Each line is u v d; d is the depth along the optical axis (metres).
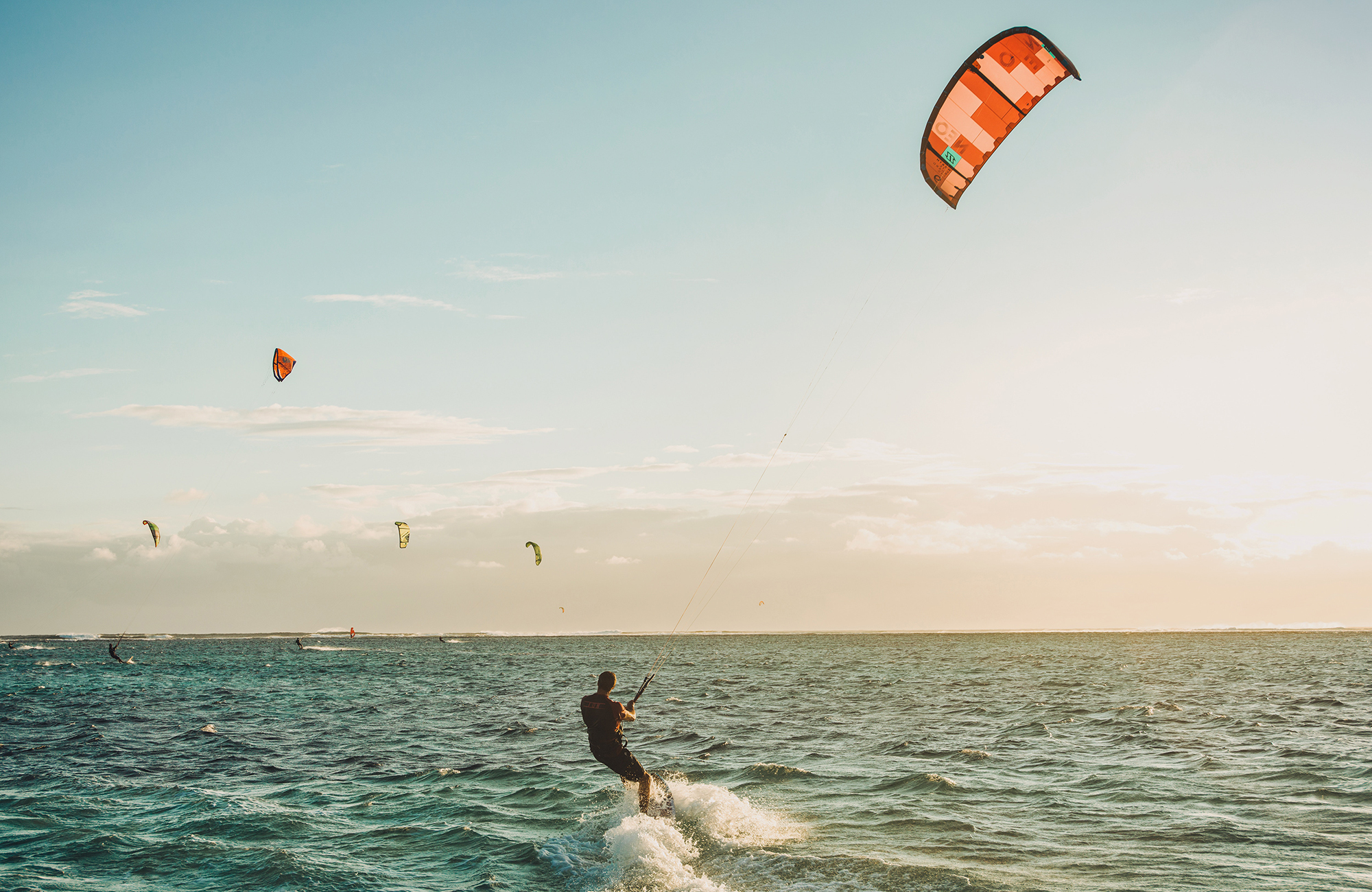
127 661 87.69
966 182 15.62
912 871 9.87
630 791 13.35
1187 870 9.87
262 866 10.90
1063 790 14.85
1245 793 14.28
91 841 12.31
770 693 40.16
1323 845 10.87
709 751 20.03
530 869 10.58
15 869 11.09
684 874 10.09
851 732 23.70
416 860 11.16
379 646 179.75
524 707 33.38
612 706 12.68
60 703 37.22
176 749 21.92
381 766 18.69
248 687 48.19
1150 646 142.00
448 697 39.50
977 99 14.64
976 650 127.50
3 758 20.73
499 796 14.98
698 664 81.44
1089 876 9.71
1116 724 24.81
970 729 24.14
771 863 10.33
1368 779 15.04
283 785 16.66
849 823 12.49
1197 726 23.89
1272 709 28.58
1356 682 43.53
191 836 12.58
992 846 11.09
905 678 53.25
